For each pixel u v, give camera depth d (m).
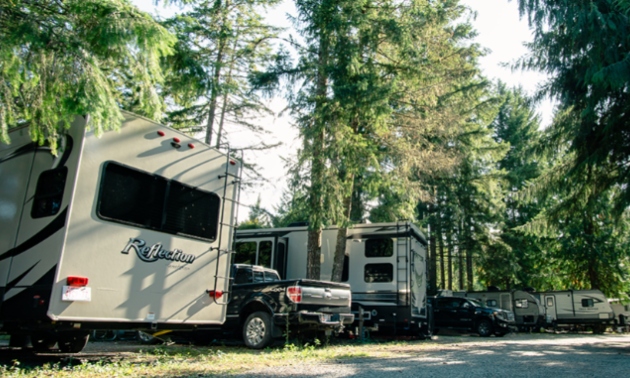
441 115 15.51
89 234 5.69
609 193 15.20
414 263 14.23
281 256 15.48
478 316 19.27
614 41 11.48
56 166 5.85
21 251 5.75
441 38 15.76
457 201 28.22
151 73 5.81
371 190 15.34
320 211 13.28
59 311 5.30
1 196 6.25
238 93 18.27
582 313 26.48
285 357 7.86
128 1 5.50
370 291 13.92
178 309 6.74
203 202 7.36
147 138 6.57
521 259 31.05
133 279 6.14
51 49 4.98
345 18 13.41
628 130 13.06
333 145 13.28
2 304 5.70
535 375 6.28
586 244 29.64
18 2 5.10
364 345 11.44
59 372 5.80
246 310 9.69
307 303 9.18
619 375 6.38
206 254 7.32
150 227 6.45
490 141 25.31
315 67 13.92
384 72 15.22
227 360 7.27
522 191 15.73
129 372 5.91
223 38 16.97
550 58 13.30
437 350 10.35
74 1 5.24
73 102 5.04
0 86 5.09
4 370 5.74
